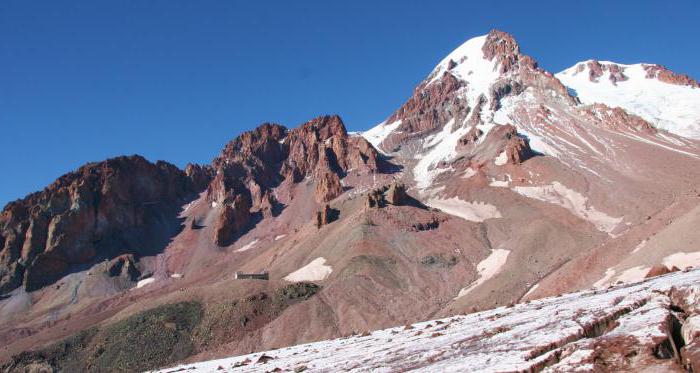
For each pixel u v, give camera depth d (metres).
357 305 192.88
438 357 46.22
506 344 42.34
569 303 61.88
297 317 189.00
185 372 87.00
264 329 188.00
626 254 140.38
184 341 190.38
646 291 52.06
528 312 63.78
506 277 196.12
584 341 35.22
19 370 195.50
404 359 50.09
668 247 121.25
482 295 185.25
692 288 42.94
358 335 98.94
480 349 43.94
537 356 36.09
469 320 75.19
